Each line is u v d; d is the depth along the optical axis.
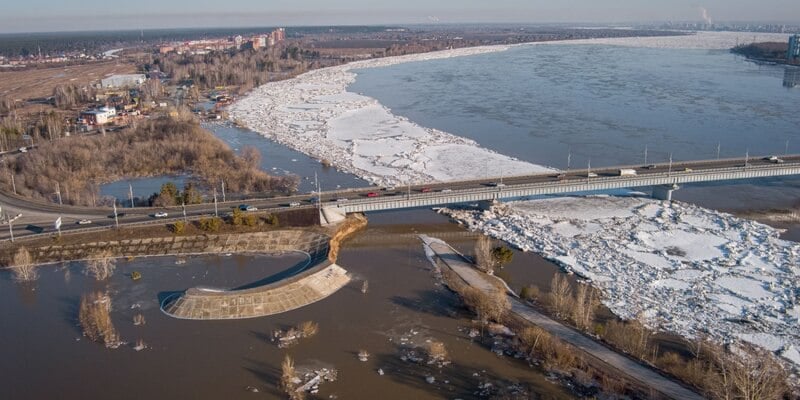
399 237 196.12
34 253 175.25
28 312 146.50
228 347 130.62
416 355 127.56
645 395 111.44
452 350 129.50
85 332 137.00
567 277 164.38
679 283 160.12
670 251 182.75
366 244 190.25
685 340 131.75
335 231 191.25
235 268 170.38
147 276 165.12
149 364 124.88
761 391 106.62
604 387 114.94
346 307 148.00
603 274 165.25
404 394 115.06
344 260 177.25
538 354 127.19
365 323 140.50
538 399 113.19
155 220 191.75
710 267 170.00
